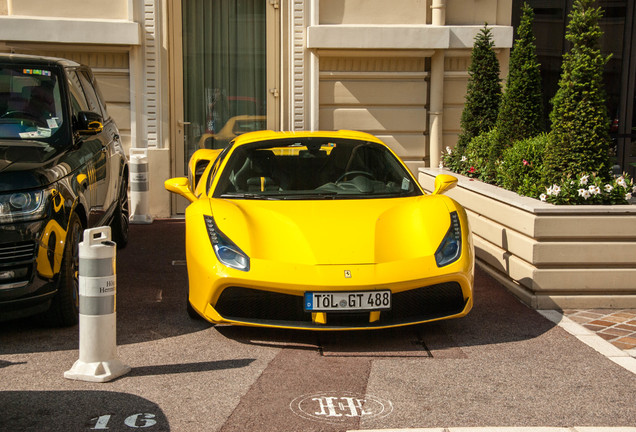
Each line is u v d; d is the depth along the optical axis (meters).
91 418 3.54
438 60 9.51
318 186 5.52
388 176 5.70
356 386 4.00
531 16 7.54
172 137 9.76
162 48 9.37
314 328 4.49
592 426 3.50
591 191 5.59
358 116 9.65
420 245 4.75
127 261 7.23
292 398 3.82
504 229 6.15
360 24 9.45
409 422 3.53
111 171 6.82
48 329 5.01
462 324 5.21
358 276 4.45
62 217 4.81
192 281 4.80
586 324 5.23
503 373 4.23
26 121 5.68
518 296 5.89
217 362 4.37
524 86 7.45
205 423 3.50
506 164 6.76
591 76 5.89
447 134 9.80
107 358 4.11
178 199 9.80
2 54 6.21
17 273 4.51
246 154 5.77
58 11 9.11
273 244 4.66
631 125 11.33
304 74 9.55
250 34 9.84
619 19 11.14
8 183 4.57
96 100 7.18
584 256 5.55
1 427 3.42
